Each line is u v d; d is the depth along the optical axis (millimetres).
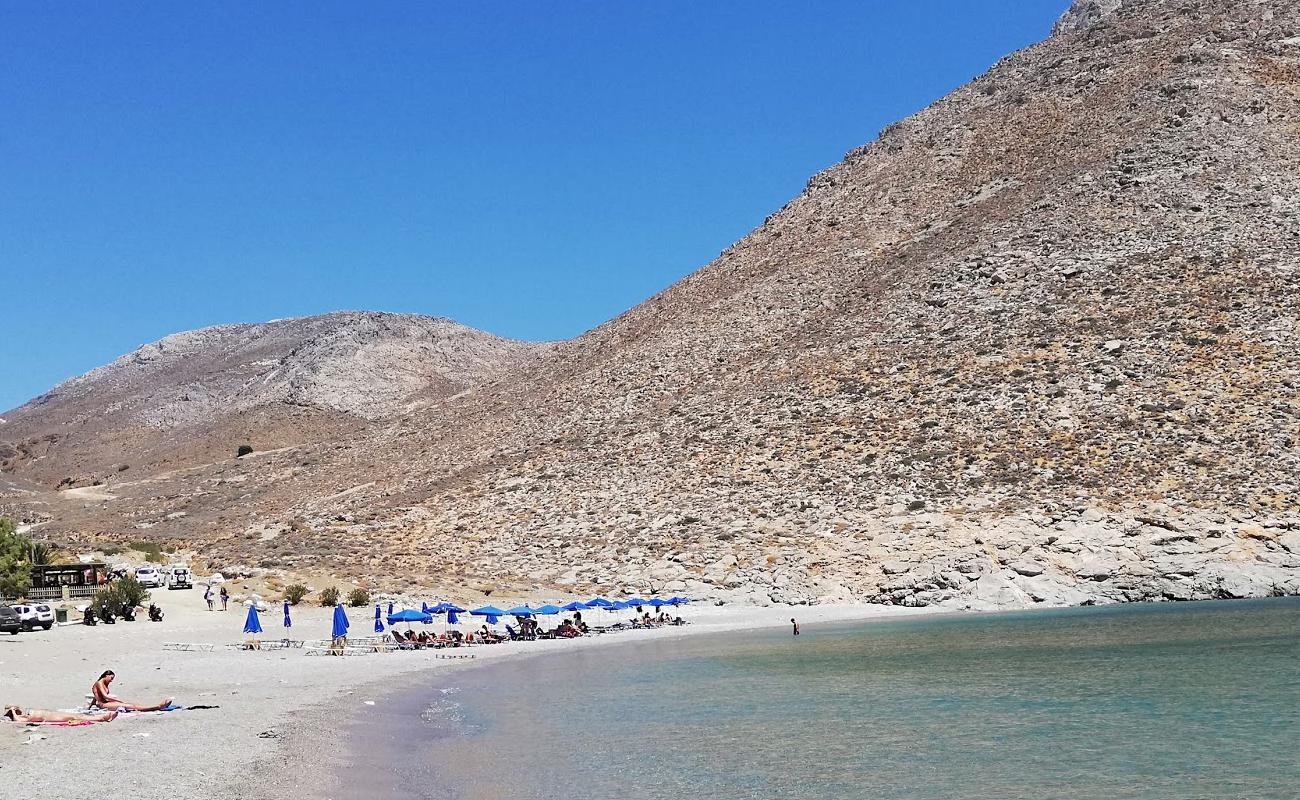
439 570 78750
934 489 72875
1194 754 24484
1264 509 63750
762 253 136250
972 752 24969
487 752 24828
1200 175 101750
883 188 135750
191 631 54531
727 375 105562
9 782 19359
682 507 80562
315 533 92000
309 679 37312
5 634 51469
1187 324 83438
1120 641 44594
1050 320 89812
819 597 65812
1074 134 122375
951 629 52656
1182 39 130500
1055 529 65625
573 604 62000
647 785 21734
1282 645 41000
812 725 28594
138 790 18859
